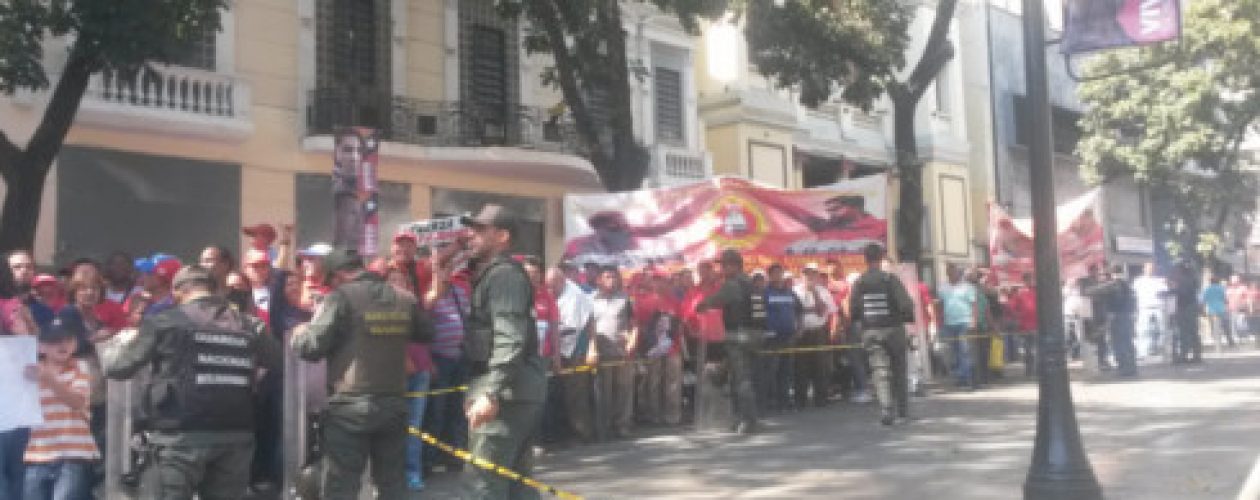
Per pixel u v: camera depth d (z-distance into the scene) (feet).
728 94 85.10
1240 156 110.52
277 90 59.98
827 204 46.24
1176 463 27.99
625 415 38.68
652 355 40.98
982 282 60.80
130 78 36.70
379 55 64.49
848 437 35.70
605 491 26.94
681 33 81.92
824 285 47.42
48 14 34.30
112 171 52.90
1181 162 96.94
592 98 74.84
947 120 106.93
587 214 44.19
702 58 87.66
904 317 39.04
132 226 53.47
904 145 58.08
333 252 20.57
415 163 64.69
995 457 30.22
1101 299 57.67
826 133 96.43
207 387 17.69
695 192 44.04
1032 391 51.37
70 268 28.71
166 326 17.74
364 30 64.49
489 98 70.38
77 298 24.63
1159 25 24.30
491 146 66.54
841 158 96.99
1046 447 22.07
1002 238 61.98
